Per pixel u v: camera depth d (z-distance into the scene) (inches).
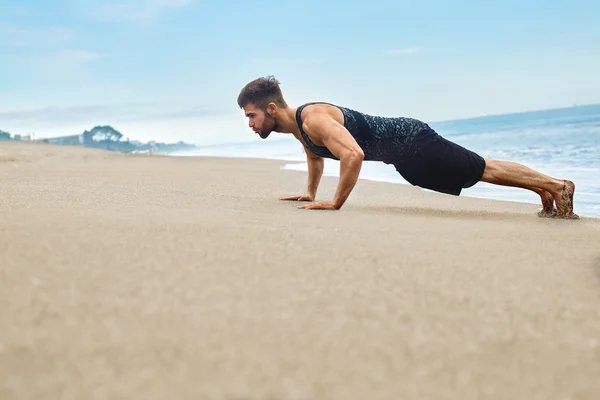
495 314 54.6
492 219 130.3
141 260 66.8
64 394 35.5
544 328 51.3
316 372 40.3
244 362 41.2
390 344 46.0
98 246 72.4
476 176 143.3
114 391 36.1
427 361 43.2
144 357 41.1
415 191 212.4
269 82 150.3
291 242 81.8
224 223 96.8
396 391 38.3
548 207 139.5
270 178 260.2
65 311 49.4
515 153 391.2
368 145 146.9
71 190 153.3
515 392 39.2
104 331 45.4
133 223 90.0
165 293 55.4
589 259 79.1
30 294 53.3
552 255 81.8
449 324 51.3
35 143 791.7
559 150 382.3
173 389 36.6
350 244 82.7
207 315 50.1
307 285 60.7
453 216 135.0
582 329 51.2
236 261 68.9
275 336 46.3
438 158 144.0
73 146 778.8
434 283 63.9
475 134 761.0
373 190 215.9
